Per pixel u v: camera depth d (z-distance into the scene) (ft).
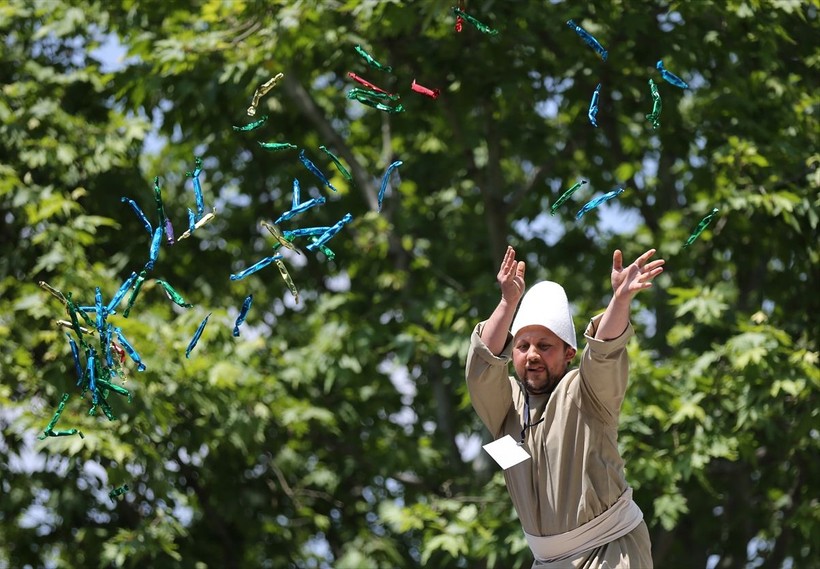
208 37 86.53
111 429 82.38
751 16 80.94
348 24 87.40
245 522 98.53
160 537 85.35
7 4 96.32
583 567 40.01
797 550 93.91
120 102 98.07
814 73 90.48
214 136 102.42
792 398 82.58
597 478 39.83
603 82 89.20
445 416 100.63
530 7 82.74
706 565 98.73
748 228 89.04
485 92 89.81
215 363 86.79
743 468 90.74
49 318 86.12
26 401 85.05
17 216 93.25
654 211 101.14
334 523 103.40
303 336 98.53
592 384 39.24
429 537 85.97
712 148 88.99
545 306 40.98
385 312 100.27
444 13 76.64
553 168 103.71
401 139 108.37
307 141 103.65
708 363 82.38
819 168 83.97
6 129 92.48
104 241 97.09
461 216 109.29
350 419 98.32
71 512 93.71
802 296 89.92
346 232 105.29
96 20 95.81
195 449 90.27
